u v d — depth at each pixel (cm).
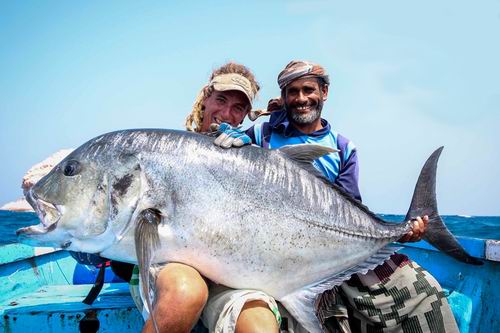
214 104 326
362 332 303
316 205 263
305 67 337
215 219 243
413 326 289
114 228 243
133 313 299
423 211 292
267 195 253
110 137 254
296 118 341
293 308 256
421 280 290
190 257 244
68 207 241
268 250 250
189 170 246
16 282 366
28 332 289
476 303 338
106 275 423
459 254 286
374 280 289
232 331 225
